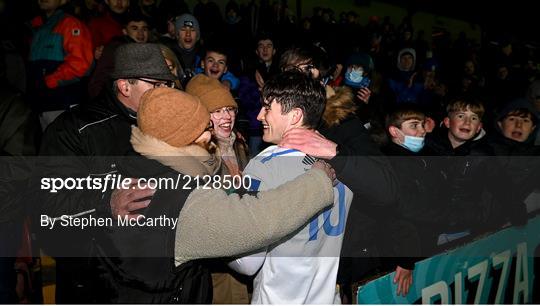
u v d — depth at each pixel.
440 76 6.55
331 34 5.72
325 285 1.46
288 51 1.76
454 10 7.74
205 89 1.86
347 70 2.50
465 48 7.80
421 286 1.95
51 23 3.03
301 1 6.70
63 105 2.99
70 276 1.36
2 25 2.86
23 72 2.91
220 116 1.86
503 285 2.36
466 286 2.15
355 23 6.31
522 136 2.82
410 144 2.15
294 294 1.41
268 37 3.99
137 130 1.30
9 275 1.67
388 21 7.05
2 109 1.62
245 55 4.17
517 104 2.86
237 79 3.42
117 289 1.28
